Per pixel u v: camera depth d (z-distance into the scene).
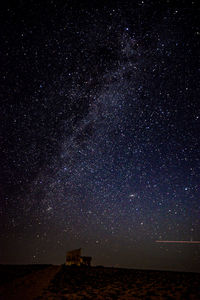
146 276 8.82
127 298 5.89
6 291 6.39
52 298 5.79
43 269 10.43
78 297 5.91
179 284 7.34
